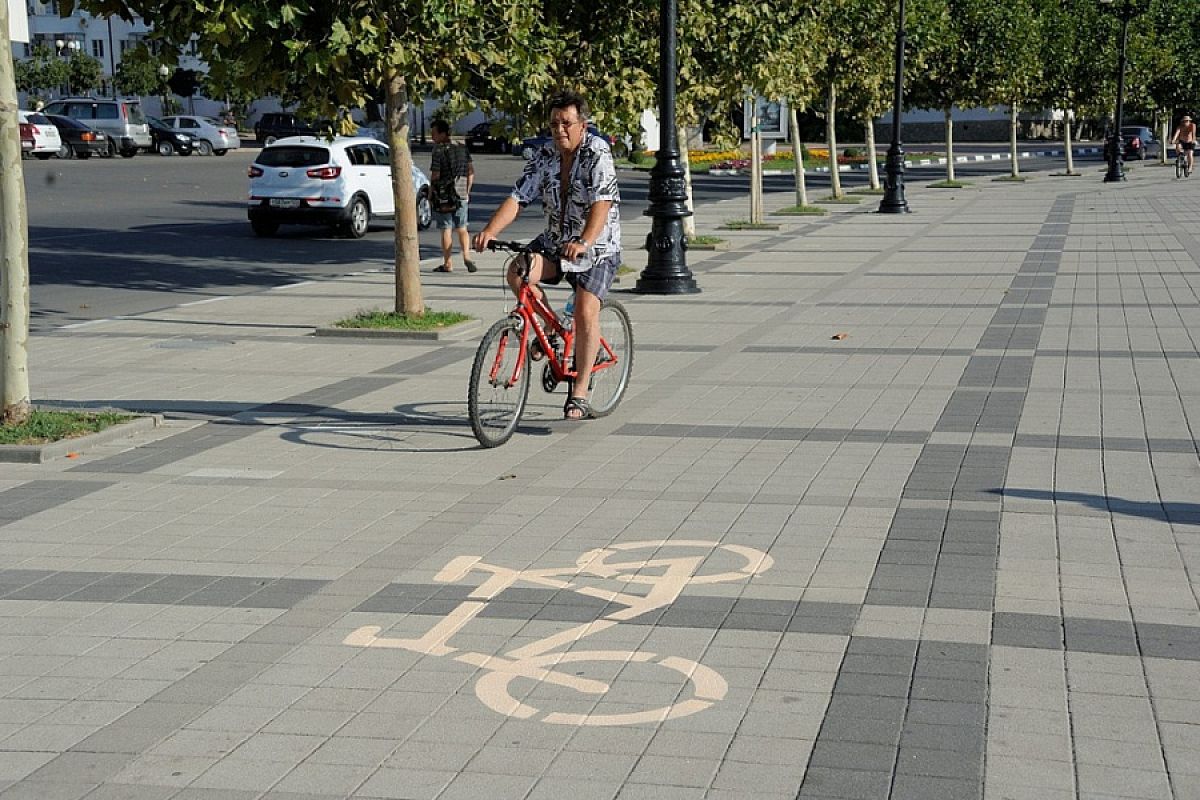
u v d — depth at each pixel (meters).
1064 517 7.08
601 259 9.02
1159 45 52.59
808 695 4.94
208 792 4.32
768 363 11.73
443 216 20.02
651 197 16.67
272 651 5.49
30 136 51.28
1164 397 10.02
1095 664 5.18
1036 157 65.88
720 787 4.27
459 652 5.43
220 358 12.59
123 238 25.41
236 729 4.78
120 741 4.70
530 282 8.89
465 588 6.18
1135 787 4.23
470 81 13.44
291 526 7.21
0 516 7.50
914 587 6.06
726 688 5.02
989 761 4.41
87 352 13.06
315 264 21.64
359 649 5.49
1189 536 6.75
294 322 14.88
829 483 7.82
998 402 9.94
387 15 12.11
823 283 17.52
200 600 6.11
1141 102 51.72
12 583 6.39
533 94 13.87
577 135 8.89
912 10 33.38
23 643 5.64
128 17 11.44
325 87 12.40
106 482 8.19
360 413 10.04
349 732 4.73
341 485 8.02
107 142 55.75
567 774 4.38
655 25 18.31
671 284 16.53
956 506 7.31
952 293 16.23
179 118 61.00
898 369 11.34
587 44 17.42
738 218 29.97
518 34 13.15
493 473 8.22
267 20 11.16
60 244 24.06
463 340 13.41
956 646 5.38
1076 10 48.41
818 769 4.37
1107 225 26.42
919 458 8.35
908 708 4.82
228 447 9.05
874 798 4.18
